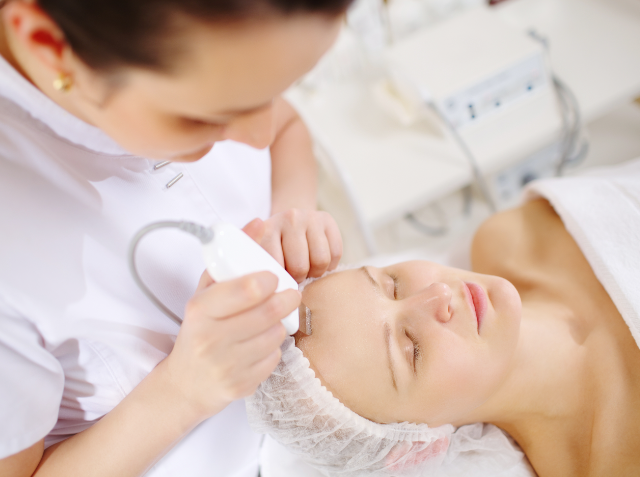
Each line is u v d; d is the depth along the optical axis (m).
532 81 1.29
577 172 1.58
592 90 1.29
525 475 0.90
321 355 0.81
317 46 0.36
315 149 1.35
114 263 0.61
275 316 0.49
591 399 0.88
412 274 0.90
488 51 1.28
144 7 0.30
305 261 0.75
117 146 0.58
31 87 0.48
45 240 0.55
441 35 1.38
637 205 0.94
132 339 0.65
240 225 0.79
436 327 0.80
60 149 0.56
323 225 0.80
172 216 0.67
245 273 0.53
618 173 1.11
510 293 0.83
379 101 1.42
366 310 0.83
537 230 1.13
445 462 0.89
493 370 0.81
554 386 0.91
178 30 0.31
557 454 0.89
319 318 0.84
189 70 0.34
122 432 0.59
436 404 0.81
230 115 0.40
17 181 0.54
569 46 1.42
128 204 0.62
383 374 0.80
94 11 0.32
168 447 0.63
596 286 0.98
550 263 1.07
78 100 0.43
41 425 0.56
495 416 0.93
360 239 1.39
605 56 1.35
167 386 0.57
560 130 1.28
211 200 0.74
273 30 0.32
